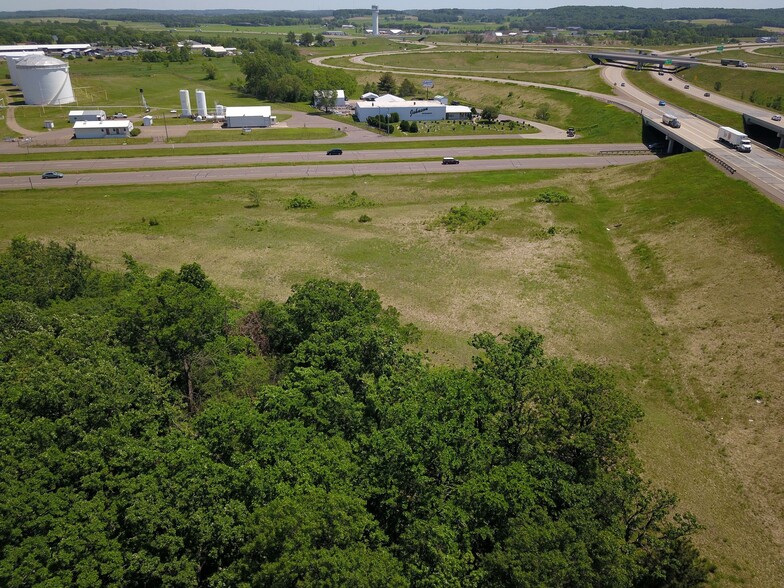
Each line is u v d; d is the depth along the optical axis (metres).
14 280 53.69
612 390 35.06
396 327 51.59
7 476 26.61
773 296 61.06
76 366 35.56
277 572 22.36
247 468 28.20
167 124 170.88
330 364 40.53
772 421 46.84
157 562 25.30
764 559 36.59
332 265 78.44
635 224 90.56
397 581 23.14
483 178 118.19
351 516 25.00
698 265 72.25
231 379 41.41
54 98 199.62
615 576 25.11
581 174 120.69
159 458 29.17
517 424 35.38
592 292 70.62
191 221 94.50
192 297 45.34
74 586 24.31
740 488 41.88
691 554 35.09
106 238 86.75
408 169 125.31
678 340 59.56
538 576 24.05
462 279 74.38
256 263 79.00
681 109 163.75
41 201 103.12
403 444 29.36
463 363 57.19
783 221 74.69
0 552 24.81
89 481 27.61
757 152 113.06
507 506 27.53
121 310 44.78
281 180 118.12
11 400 31.56
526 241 86.12
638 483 33.47
